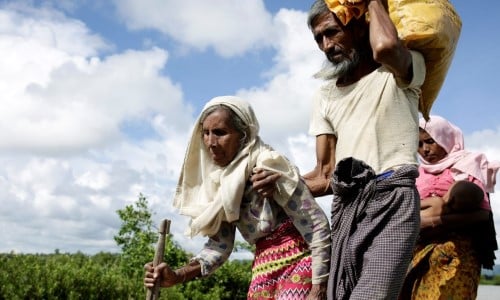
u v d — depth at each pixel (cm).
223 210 331
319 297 310
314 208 322
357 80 311
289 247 323
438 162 415
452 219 372
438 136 412
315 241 316
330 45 305
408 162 285
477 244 378
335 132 331
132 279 848
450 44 292
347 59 303
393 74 282
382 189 283
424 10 286
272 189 320
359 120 301
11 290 650
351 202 291
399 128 291
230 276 977
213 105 335
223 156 333
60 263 770
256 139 338
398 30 287
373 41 272
